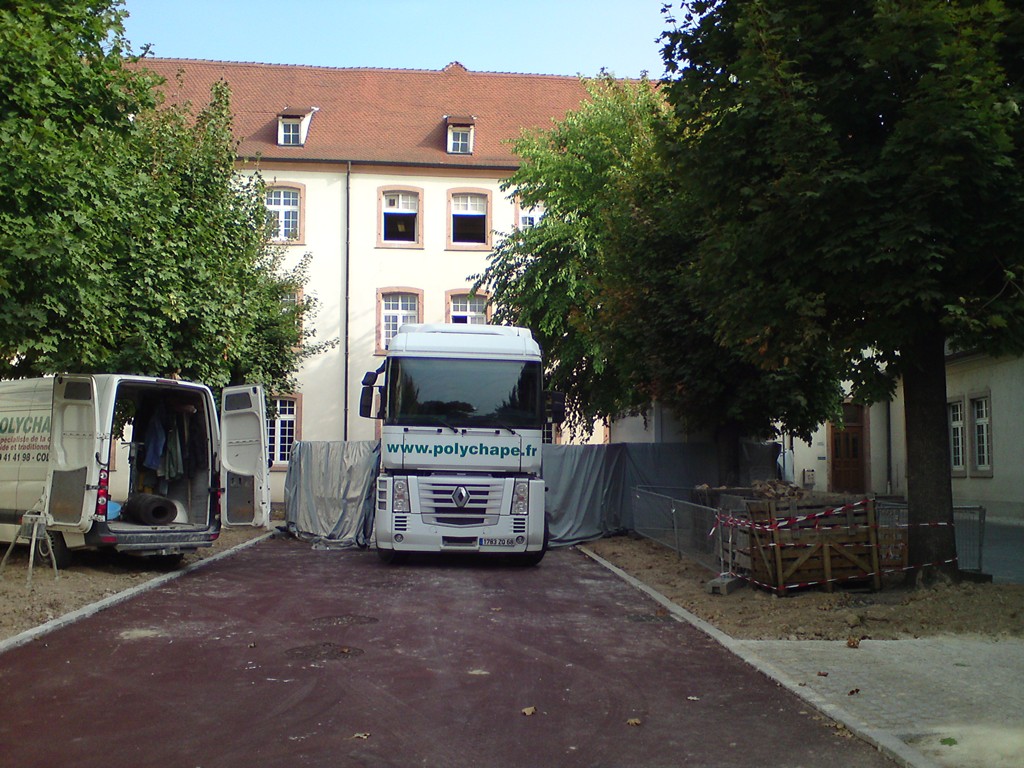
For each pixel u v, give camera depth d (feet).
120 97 38.63
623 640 28.35
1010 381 73.87
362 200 107.45
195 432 46.98
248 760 17.16
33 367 48.62
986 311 29.40
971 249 29.58
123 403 51.65
